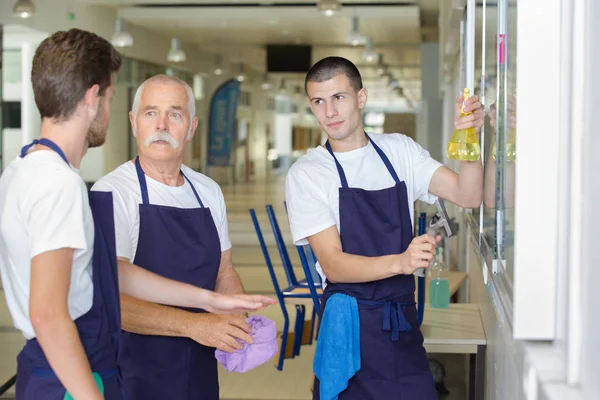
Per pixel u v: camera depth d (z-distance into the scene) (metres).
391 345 2.52
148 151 2.39
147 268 2.37
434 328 3.45
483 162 2.52
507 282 1.83
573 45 1.31
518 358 1.69
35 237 1.57
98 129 1.76
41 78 1.67
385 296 2.53
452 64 7.33
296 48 21.08
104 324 1.80
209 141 24.12
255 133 30.34
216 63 23.81
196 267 2.42
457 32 4.43
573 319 1.29
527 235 1.53
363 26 17.17
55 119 1.69
